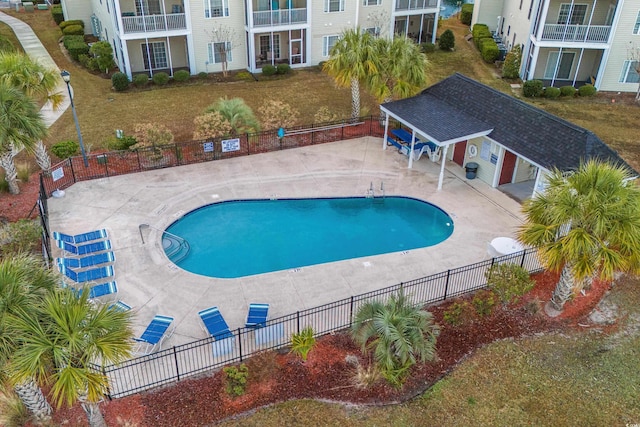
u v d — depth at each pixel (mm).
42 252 17672
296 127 26781
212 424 12117
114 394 12648
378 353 13023
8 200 20547
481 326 15148
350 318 14891
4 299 9555
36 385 11031
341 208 21266
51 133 26266
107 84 32906
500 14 42812
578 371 13719
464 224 19859
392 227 20141
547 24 31703
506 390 13180
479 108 22891
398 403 12797
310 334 13336
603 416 12516
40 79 20984
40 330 9391
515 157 21844
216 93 32062
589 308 15914
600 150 19062
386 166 24031
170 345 14289
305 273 17250
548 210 13812
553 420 12422
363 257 18156
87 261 16938
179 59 35594
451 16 52625
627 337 14836
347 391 13023
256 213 20797
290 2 34281
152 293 16172
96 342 9609
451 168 23938
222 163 23922
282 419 12289
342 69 26297
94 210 20219
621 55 31656
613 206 12859
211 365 13641
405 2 38625
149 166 23328
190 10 32531
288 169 23594
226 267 17703
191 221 20188
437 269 17484
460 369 13734
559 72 34688
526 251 17109
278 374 13422
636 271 13344
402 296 13969
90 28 42219
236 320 15172
